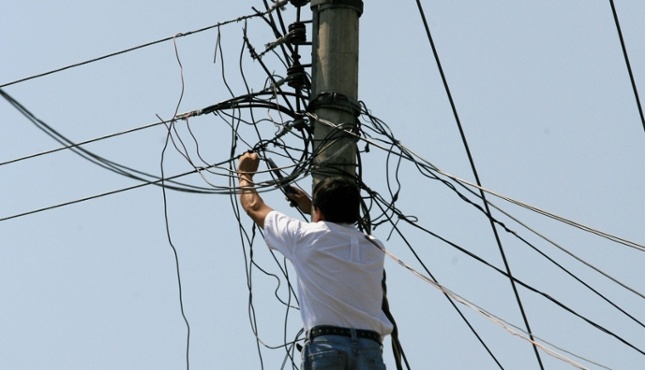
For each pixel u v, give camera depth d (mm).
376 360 14109
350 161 17000
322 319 14141
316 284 14227
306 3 18781
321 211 14664
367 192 17875
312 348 14070
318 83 17281
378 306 14461
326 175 16891
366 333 14180
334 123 17062
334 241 14375
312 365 14008
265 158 18078
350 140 17078
